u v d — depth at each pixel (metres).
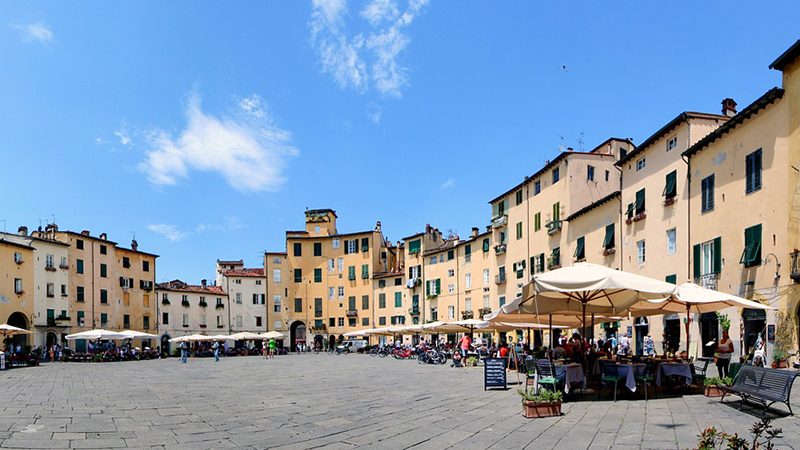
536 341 44.16
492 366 17.78
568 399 14.23
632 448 8.73
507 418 11.90
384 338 72.56
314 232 83.00
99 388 20.08
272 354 56.78
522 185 47.88
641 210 31.72
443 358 36.88
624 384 14.98
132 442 9.83
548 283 13.52
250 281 80.19
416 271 68.88
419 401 15.23
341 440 9.99
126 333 49.44
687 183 27.55
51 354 49.66
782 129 21.06
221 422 11.98
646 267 31.03
